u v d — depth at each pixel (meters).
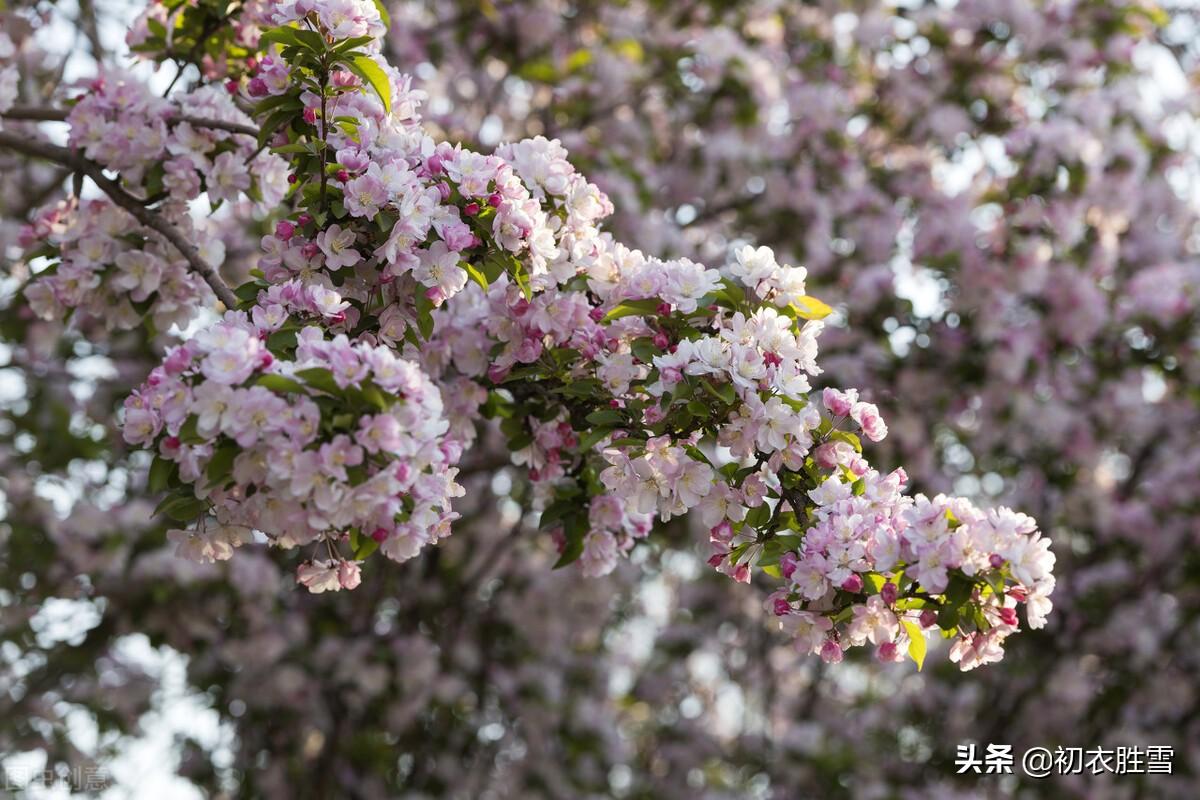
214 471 2.21
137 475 6.26
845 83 7.04
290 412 2.16
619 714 8.41
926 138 6.79
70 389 6.20
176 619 6.05
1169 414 7.04
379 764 6.60
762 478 2.69
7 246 5.47
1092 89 6.52
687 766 8.26
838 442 2.69
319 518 2.18
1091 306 6.07
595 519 3.11
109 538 5.82
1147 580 7.09
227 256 5.27
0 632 5.98
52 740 6.29
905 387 6.12
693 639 8.22
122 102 3.41
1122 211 5.99
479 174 2.76
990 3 6.54
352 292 2.81
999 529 2.38
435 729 7.10
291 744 6.70
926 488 6.43
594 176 5.91
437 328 3.10
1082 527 7.14
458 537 6.92
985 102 6.69
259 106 2.82
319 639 6.64
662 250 5.97
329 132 2.82
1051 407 6.45
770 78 6.45
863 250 6.63
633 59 6.50
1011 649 7.21
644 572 7.43
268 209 3.51
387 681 6.56
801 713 8.30
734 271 2.83
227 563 5.96
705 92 6.46
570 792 7.31
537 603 7.02
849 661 7.97
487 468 5.08
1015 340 6.01
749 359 2.63
